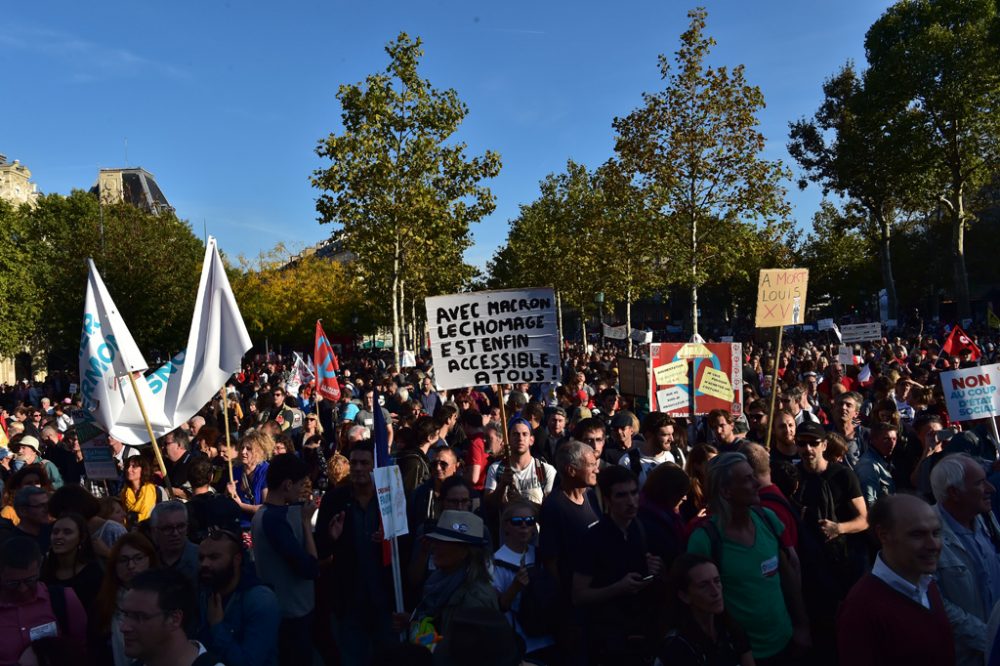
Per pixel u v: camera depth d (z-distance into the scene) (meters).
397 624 5.21
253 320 59.91
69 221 52.59
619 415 8.34
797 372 16.91
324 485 9.52
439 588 4.77
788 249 70.31
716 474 4.72
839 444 6.37
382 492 5.32
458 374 7.25
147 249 42.88
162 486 8.53
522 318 7.22
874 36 43.31
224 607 4.53
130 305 41.84
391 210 25.11
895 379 13.38
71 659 4.57
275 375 26.06
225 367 8.52
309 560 5.51
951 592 4.49
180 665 3.41
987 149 40.75
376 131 24.98
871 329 22.14
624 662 4.80
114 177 72.50
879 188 44.62
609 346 49.16
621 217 27.77
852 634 3.74
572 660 4.91
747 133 23.28
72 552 5.34
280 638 5.42
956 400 7.88
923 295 70.50
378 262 26.75
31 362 54.22
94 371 7.87
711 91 23.33
